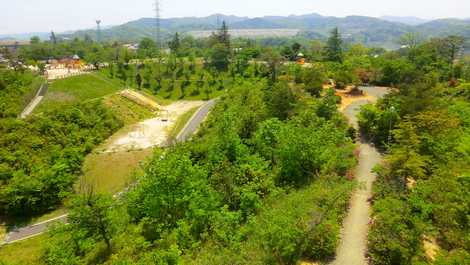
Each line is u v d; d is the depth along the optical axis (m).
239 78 106.31
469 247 22.33
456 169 29.66
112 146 65.81
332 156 35.88
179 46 149.75
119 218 33.75
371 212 27.36
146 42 160.75
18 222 46.66
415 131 35.84
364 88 75.31
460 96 58.41
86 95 84.12
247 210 30.44
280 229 22.09
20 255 39.03
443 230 24.28
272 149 40.91
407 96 45.84
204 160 44.25
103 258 30.53
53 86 82.62
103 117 73.69
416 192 27.23
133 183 49.97
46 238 39.78
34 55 139.25
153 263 23.44
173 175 31.75
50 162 54.06
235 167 37.25
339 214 27.25
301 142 35.25
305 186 32.97
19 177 48.59
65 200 49.62
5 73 75.50
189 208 29.84
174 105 97.69
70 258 31.03
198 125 77.12
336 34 125.81
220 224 27.09
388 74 77.44
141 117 84.88
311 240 23.06
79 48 154.50
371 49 141.00
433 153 33.06
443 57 95.06
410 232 22.42
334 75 77.25
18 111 66.19
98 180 54.75
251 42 171.88
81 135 64.00
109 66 113.81
